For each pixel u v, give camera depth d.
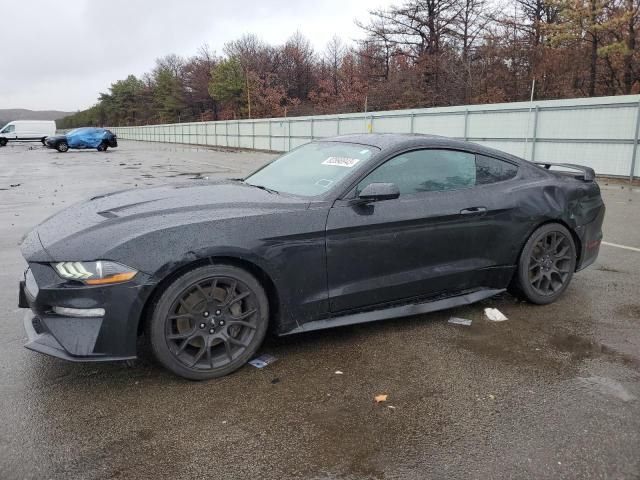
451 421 2.68
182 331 3.05
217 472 2.29
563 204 4.34
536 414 2.73
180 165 21.77
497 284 4.20
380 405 2.84
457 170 4.00
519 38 33.09
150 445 2.48
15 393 2.96
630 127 14.16
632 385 3.04
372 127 23.94
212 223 3.04
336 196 3.45
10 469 2.30
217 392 2.98
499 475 2.26
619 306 4.38
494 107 17.86
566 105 15.61
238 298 3.16
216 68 65.88
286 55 62.66
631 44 24.78
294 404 2.85
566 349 3.54
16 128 47.59
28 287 3.05
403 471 2.29
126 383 3.08
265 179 4.13
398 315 3.71
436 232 3.76
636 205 10.16
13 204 10.59
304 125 29.92
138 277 2.82
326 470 2.30
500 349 3.54
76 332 2.81
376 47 41.97
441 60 36.72
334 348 3.56
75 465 2.34
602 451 2.42
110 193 3.95
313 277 3.34
